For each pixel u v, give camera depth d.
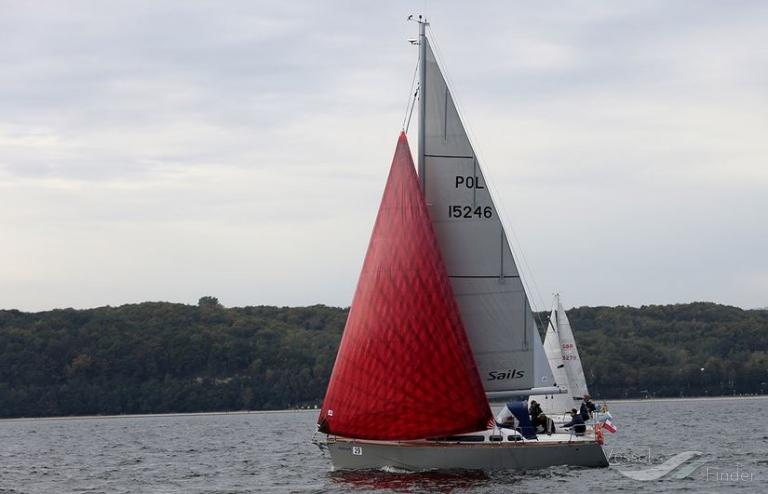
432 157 85.06
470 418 81.31
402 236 83.50
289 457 137.75
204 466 125.62
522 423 84.44
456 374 81.56
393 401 81.81
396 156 84.75
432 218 84.75
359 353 83.31
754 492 84.44
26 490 100.06
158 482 104.88
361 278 84.75
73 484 105.50
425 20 85.56
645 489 83.00
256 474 109.94
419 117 85.56
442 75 85.50
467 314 84.56
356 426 82.88
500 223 85.31
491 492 77.38
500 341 84.81
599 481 84.19
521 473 82.62
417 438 81.56
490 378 84.44
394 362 82.12
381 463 83.00
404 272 82.88
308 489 86.75
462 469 81.19
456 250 84.81
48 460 149.25
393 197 84.44
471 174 85.31
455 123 85.25
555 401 138.25
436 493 76.81
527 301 85.56
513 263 85.50
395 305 82.69
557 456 83.81
